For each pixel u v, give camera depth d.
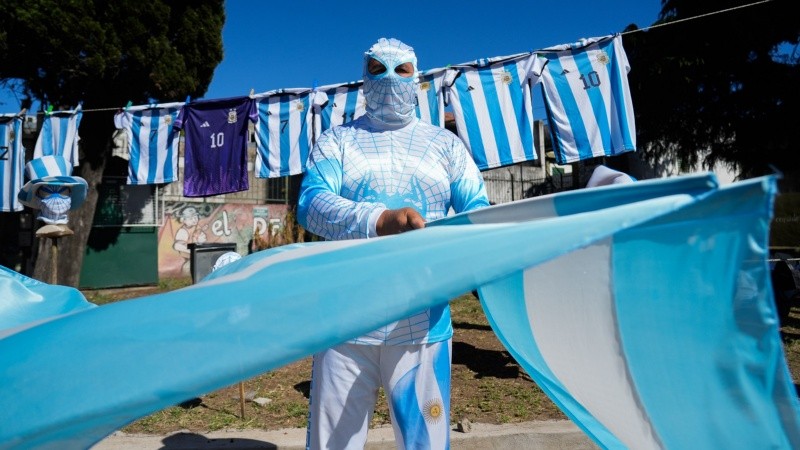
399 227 1.69
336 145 2.24
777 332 1.07
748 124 14.66
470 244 0.98
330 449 2.06
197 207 16.41
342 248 1.19
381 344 2.01
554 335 1.61
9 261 13.76
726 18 13.29
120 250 13.96
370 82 2.26
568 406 1.87
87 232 12.02
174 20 12.04
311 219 1.97
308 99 7.26
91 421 0.87
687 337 1.21
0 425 0.87
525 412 4.43
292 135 7.30
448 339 2.14
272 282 0.99
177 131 7.72
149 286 14.27
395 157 2.20
